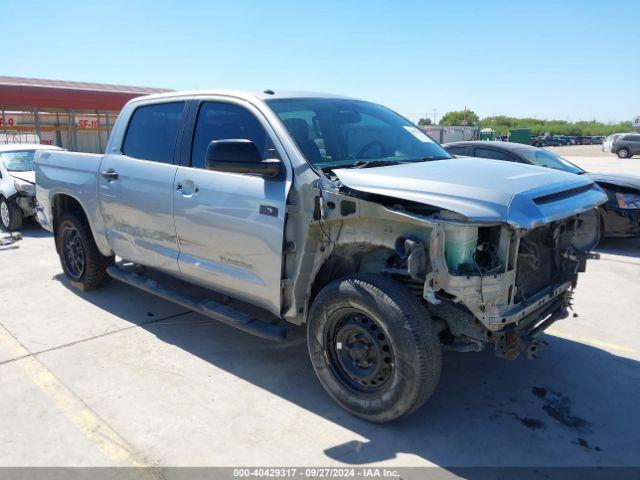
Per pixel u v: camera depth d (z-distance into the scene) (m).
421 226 3.01
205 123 4.27
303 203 3.48
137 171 4.69
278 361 4.27
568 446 3.18
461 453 3.10
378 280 3.18
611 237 8.25
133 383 3.90
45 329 4.88
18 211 9.79
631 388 3.87
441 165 3.71
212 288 4.35
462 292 2.94
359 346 3.36
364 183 3.24
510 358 3.22
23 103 21.22
